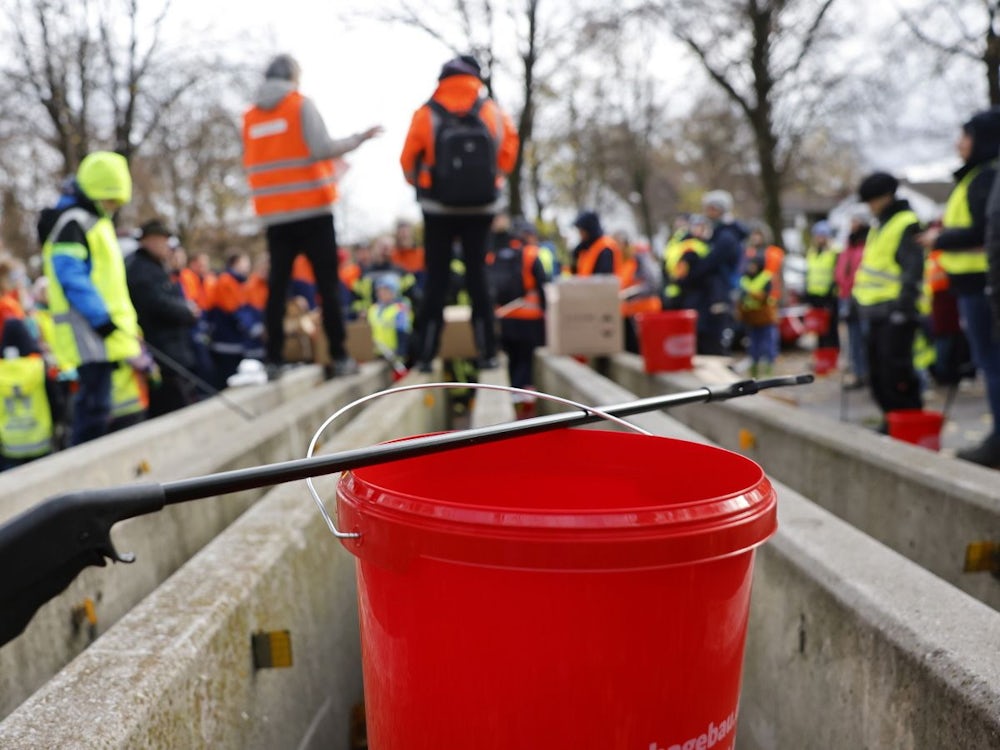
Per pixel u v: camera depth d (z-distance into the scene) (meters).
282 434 4.92
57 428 7.39
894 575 2.08
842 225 28.20
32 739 1.47
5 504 3.61
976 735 1.54
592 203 31.94
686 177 35.94
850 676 1.98
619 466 1.76
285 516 2.75
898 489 3.39
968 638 1.75
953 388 6.91
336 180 6.34
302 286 9.93
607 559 1.21
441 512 1.27
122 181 5.07
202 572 2.25
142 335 6.23
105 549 1.29
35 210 18.03
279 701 2.29
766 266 11.48
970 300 4.93
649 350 6.62
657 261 26.94
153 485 1.31
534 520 1.22
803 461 4.15
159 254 6.32
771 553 2.42
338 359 7.05
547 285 8.19
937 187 37.75
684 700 1.32
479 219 6.24
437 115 5.82
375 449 1.36
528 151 23.23
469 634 1.28
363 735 2.92
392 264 10.54
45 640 2.65
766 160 18.75
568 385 6.33
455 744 1.31
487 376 6.27
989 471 3.22
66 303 5.00
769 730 2.43
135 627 1.91
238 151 20.50
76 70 14.58
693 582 1.28
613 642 1.25
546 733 1.27
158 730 1.63
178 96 15.98
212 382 8.96
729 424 5.17
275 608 2.36
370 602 1.41
